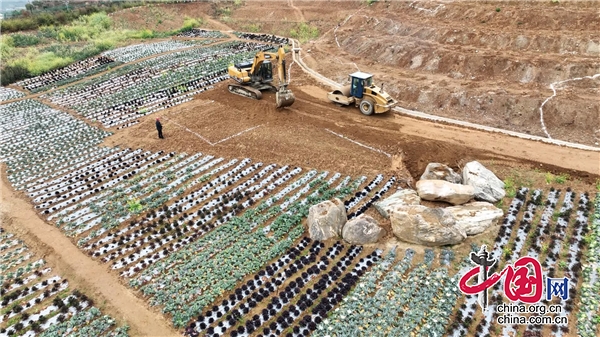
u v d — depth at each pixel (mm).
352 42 41719
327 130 26375
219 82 36344
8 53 47156
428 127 26375
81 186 22406
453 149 23484
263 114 28938
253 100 31219
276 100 29359
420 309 14562
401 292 15234
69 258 17438
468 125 26531
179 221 19391
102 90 36625
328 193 20703
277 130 26750
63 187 22406
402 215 17250
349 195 20750
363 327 14016
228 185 21953
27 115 32000
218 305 15086
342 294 15273
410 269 16344
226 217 19531
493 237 17656
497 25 35562
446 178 20391
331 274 16125
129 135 27641
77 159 25156
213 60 43125
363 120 27469
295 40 50156
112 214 19953
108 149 26031
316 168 23031
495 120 26906
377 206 19406
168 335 14047
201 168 23547
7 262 17469
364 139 25156
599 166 21688
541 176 21141
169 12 64812
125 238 18422
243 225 18891
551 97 26609
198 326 14320
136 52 48250
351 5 54938
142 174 23188
